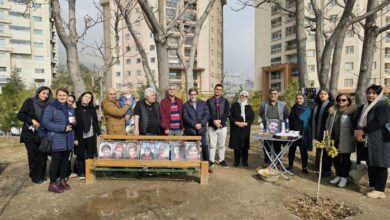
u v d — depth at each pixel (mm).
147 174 6332
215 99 7070
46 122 5008
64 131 5156
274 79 47562
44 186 5547
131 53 50875
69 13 7094
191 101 6602
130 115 7887
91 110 6016
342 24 7176
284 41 45500
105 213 4312
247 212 4422
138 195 5078
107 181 5867
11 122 17469
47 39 57875
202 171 5711
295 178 6262
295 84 15250
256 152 9445
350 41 38156
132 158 5832
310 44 40125
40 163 5715
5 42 53219
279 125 6832
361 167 5809
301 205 4738
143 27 48875
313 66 40344
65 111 5242
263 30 49188
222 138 7211
